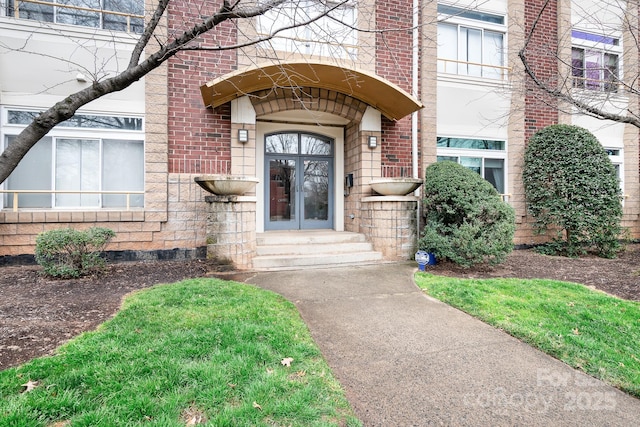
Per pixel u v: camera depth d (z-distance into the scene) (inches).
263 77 258.1
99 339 114.1
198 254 277.1
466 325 143.6
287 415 79.3
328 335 132.2
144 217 263.7
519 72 285.4
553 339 125.6
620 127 404.8
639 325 140.0
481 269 254.8
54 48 253.9
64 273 207.0
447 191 262.4
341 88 290.5
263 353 107.0
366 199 303.7
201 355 105.3
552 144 338.3
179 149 274.4
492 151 363.6
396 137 330.0
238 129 282.7
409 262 277.9
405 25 326.6
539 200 348.2
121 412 77.6
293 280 217.6
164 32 263.1
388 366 108.3
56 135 256.1
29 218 240.8
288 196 353.4
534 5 368.5
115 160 268.8
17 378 89.8
